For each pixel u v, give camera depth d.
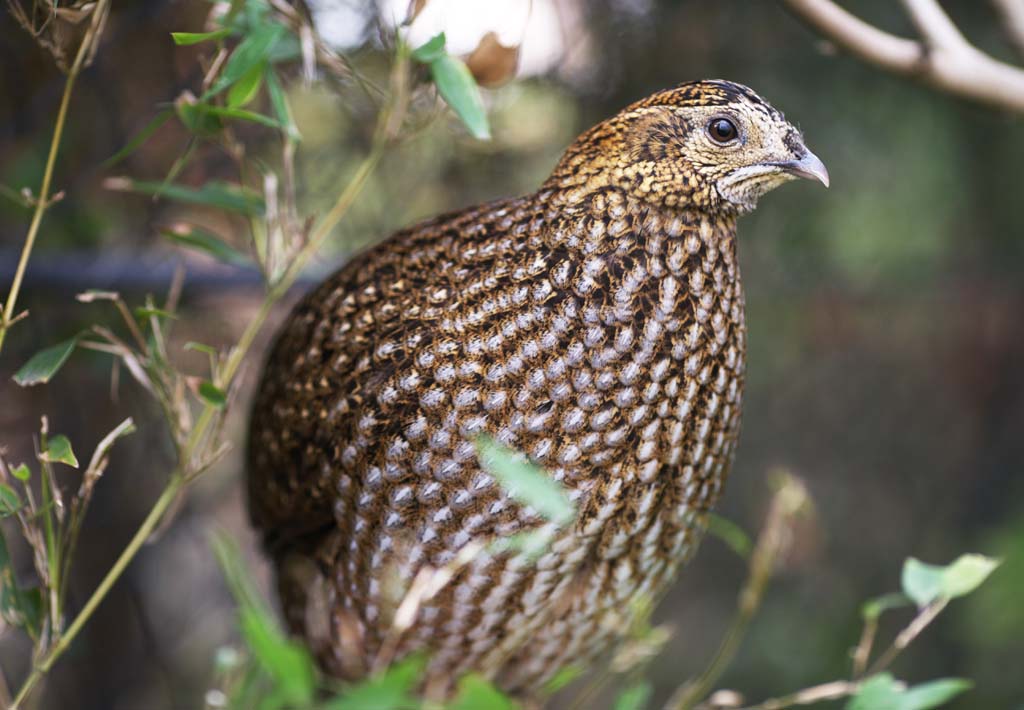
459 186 3.85
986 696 4.53
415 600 3.41
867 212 4.02
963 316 4.57
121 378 3.76
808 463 4.95
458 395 3.51
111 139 3.75
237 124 3.76
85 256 3.73
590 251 3.51
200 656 4.14
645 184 3.51
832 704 4.67
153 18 3.72
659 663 5.07
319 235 3.49
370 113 3.79
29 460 3.79
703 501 3.54
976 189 4.20
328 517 3.56
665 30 3.85
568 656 3.57
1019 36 3.62
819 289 4.23
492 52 3.53
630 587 3.54
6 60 3.71
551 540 3.51
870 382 4.78
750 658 4.89
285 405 3.56
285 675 3.35
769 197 3.92
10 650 3.86
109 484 3.83
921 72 3.59
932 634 4.80
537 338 3.50
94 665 3.89
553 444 3.50
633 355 3.50
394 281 3.54
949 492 4.93
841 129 3.93
